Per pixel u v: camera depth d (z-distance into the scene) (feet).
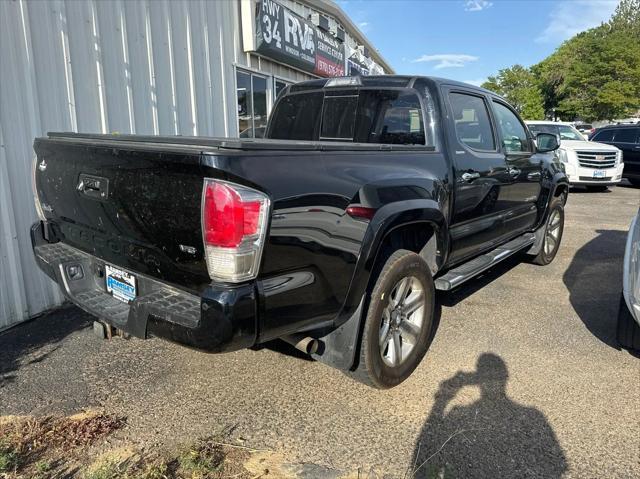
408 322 10.99
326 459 8.47
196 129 21.77
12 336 13.12
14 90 13.55
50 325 13.83
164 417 9.59
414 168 10.83
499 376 11.32
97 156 8.49
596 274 19.52
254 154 7.33
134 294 8.95
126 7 17.35
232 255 7.00
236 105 24.88
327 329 9.29
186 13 20.62
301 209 7.82
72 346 12.53
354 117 13.46
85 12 15.67
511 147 16.34
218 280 7.20
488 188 13.93
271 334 7.88
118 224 8.54
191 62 21.17
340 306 8.95
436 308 15.57
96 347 12.49
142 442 8.83
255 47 25.52
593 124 154.10
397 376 10.53
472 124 13.75
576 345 13.00
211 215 6.95
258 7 25.41
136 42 17.94
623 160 49.88
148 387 10.66
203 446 8.70
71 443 8.74
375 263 10.05
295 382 10.94
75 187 9.24
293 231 7.72
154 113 19.10
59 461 8.27
